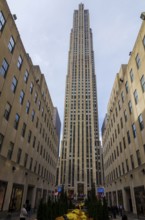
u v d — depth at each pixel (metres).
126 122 30.22
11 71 22.11
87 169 120.38
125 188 30.41
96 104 143.88
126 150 30.33
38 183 35.31
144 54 22.28
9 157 22.06
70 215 14.91
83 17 183.38
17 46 23.84
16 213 22.69
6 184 20.66
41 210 14.25
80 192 112.50
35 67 36.88
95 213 16.27
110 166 44.84
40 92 36.25
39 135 35.84
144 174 22.05
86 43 168.38
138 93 24.66
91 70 154.00
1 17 19.33
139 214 23.66
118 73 36.41
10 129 22.03
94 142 128.50
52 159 51.78
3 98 20.03
